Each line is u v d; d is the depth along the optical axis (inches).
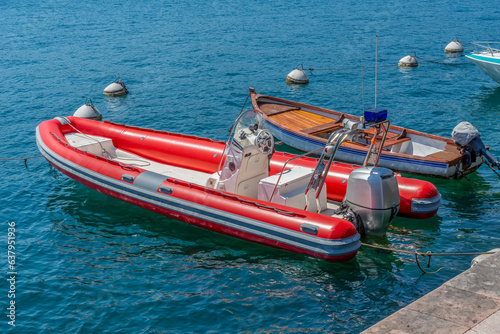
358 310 274.8
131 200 391.9
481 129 579.2
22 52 1151.0
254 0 2129.7
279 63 969.5
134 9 1987.0
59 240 366.9
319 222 308.7
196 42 1208.2
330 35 1256.2
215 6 1975.9
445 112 649.0
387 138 484.4
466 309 205.0
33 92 807.7
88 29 1498.5
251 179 368.2
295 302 284.0
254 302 285.4
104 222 391.9
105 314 280.8
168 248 350.6
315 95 757.9
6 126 645.3
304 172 358.0
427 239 343.6
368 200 316.2
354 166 382.9
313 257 324.2
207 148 434.9
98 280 314.8
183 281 309.7
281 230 317.4
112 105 727.7
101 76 902.4
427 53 1017.5
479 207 389.1
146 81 858.8
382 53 1029.8
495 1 1846.7
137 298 294.0
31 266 333.4
